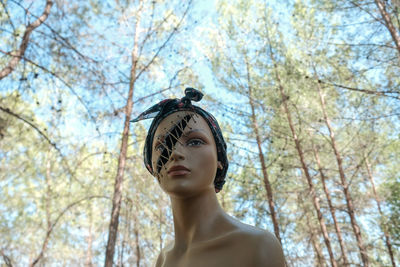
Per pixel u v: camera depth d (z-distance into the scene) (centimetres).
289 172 920
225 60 853
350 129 882
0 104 382
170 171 118
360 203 876
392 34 654
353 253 892
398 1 638
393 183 1012
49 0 452
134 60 670
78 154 603
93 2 586
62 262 968
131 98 611
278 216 837
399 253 980
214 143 130
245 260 106
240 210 803
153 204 694
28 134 564
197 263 110
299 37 834
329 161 934
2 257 367
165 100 133
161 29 703
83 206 810
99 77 466
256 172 875
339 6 738
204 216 119
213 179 125
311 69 820
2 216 794
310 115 862
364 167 947
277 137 812
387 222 820
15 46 396
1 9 404
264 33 872
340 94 780
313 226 906
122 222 760
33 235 827
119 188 585
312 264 846
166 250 133
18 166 657
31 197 834
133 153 766
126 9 698
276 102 791
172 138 125
